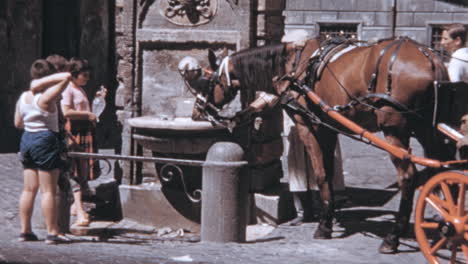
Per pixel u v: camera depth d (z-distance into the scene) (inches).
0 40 538.3
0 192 342.6
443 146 222.8
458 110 216.1
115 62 614.2
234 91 267.6
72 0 597.3
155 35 301.4
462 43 262.5
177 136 284.2
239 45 291.3
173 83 303.7
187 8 297.4
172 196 301.0
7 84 546.3
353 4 769.6
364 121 236.5
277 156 312.7
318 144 253.1
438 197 208.1
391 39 234.2
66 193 265.4
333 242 249.9
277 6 301.7
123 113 314.7
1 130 531.8
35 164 242.8
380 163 442.6
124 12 303.3
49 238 243.3
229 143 250.7
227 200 246.5
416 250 232.4
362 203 321.4
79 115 285.4
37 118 238.8
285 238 258.4
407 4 761.6
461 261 214.5
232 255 223.0
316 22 778.8
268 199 287.7
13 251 215.3
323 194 255.8
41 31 578.9
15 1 550.3
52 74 244.1
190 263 204.8
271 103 264.2
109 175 377.4
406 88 219.6
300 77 249.0
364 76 229.6
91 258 207.8
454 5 748.6
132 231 291.0
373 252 232.7
